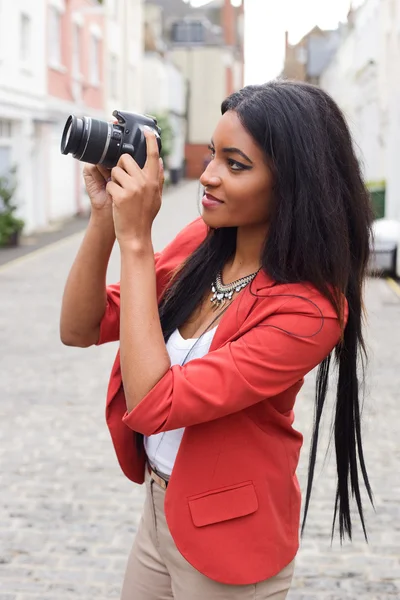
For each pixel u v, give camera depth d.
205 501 1.45
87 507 3.94
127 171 1.42
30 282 11.30
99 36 24.59
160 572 1.66
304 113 1.36
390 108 15.33
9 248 15.19
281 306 1.37
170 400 1.34
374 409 5.53
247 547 1.46
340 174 1.41
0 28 15.30
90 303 1.70
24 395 5.84
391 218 14.32
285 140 1.35
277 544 1.50
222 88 50.47
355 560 3.44
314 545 3.57
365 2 21.53
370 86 20.22
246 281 1.52
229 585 1.49
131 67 31.14
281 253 1.37
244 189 1.38
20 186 17.52
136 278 1.41
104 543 3.57
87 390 6.01
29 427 5.12
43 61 18.42
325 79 37.53
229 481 1.45
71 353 7.22
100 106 25.20
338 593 3.18
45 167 19.31
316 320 1.36
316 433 1.69
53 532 3.66
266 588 1.52
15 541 3.57
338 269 1.37
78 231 18.72
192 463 1.45
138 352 1.37
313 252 1.36
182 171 48.78
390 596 3.17
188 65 50.47
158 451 1.59
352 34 25.02
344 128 1.42
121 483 4.24
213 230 1.63
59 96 20.23
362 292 1.50
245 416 1.45
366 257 1.49
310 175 1.35
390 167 14.70
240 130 1.37
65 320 1.72
